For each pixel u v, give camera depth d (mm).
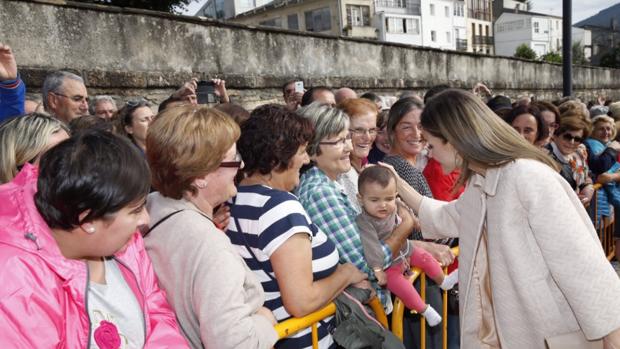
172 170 1350
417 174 2594
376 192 2031
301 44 8328
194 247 1281
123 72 5676
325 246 1662
